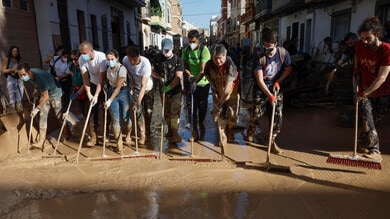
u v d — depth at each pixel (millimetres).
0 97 7516
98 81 5145
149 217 3111
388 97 5406
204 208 3254
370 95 4359
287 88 8086
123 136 5785
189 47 5355
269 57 4531
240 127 6090
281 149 4906
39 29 10234
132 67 4930
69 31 11969
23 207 3357
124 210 3254
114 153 4969
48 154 4887
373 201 3301
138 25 26047
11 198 3559
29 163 4492
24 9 9586
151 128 6359
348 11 11234
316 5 14180
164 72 5117
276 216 3078
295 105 7785
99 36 15641
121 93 4891
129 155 4641
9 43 8773
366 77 4281
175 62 5074
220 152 4895
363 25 3920
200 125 5852
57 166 4426
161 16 33531
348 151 4707
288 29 18969
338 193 3482
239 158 4609
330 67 8805
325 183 3721
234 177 3951
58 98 5352
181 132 6066
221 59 4359
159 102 8852
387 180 3750
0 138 4863
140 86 5129
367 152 4504
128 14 21953
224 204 3324
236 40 47000
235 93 5000
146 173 4117
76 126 6578
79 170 4273
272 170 4090
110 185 3816
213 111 5000
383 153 4562
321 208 3193
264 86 4520
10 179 4027
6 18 8672
